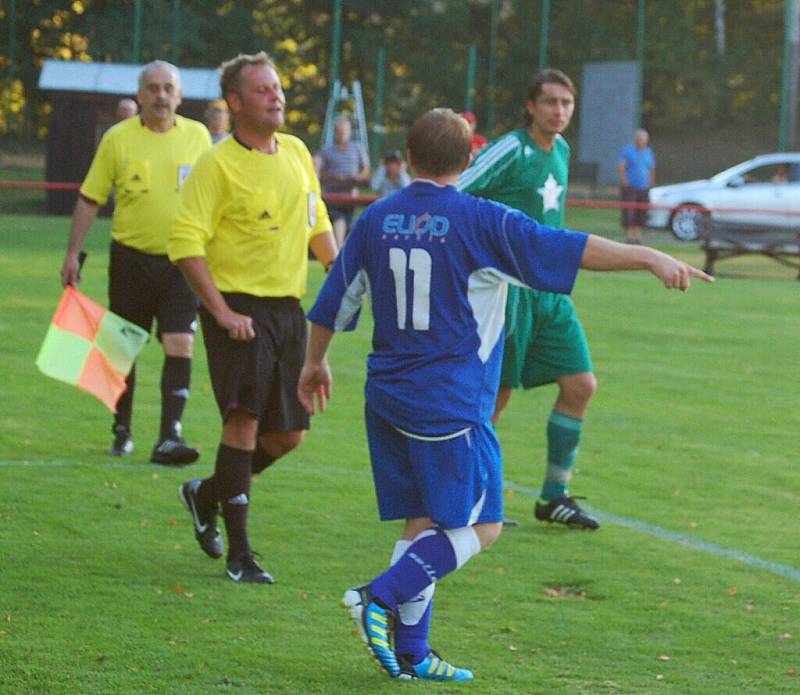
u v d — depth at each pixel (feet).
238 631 45.57
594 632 46.88
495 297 41.14
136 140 69.87
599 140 345.10
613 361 112.98
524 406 92.12
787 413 91.97
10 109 354.13
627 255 39.63
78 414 82.12
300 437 54.49
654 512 64.59
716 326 137.59
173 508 61.67
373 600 40.11
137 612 47.11
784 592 52.26
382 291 41.27
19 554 53.52
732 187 264.93
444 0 419.13
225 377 51.55
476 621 47.67
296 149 53.78
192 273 50.96
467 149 41.47
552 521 61.26
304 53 419.33
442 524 40.91
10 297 132.16
